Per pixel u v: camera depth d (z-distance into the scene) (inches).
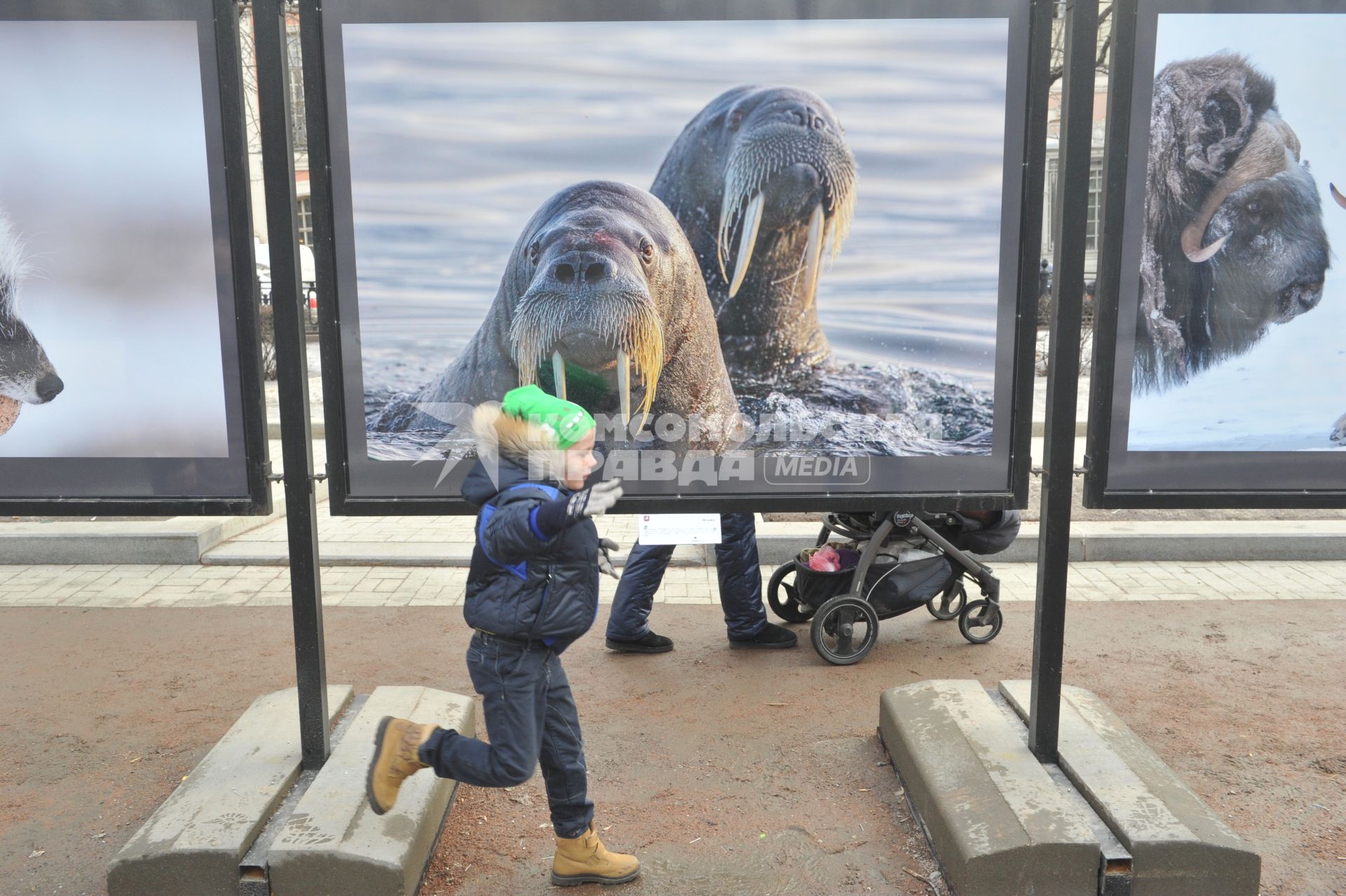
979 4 127.5
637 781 153.0
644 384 135.7
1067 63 124.4
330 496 135.5
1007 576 265.1
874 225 132.6
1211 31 124.0
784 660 204.5
